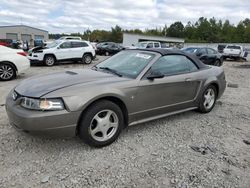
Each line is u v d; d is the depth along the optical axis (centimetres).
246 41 9062
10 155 327
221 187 282
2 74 885
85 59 1638
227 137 417
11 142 361
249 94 767
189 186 281
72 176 289
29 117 304
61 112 312
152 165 319
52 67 1414
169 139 396
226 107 595
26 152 336
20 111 316
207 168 318
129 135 404
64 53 1528
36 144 358
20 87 356
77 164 313
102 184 277
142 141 385
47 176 287
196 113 532
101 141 353
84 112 333
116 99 365
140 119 403
